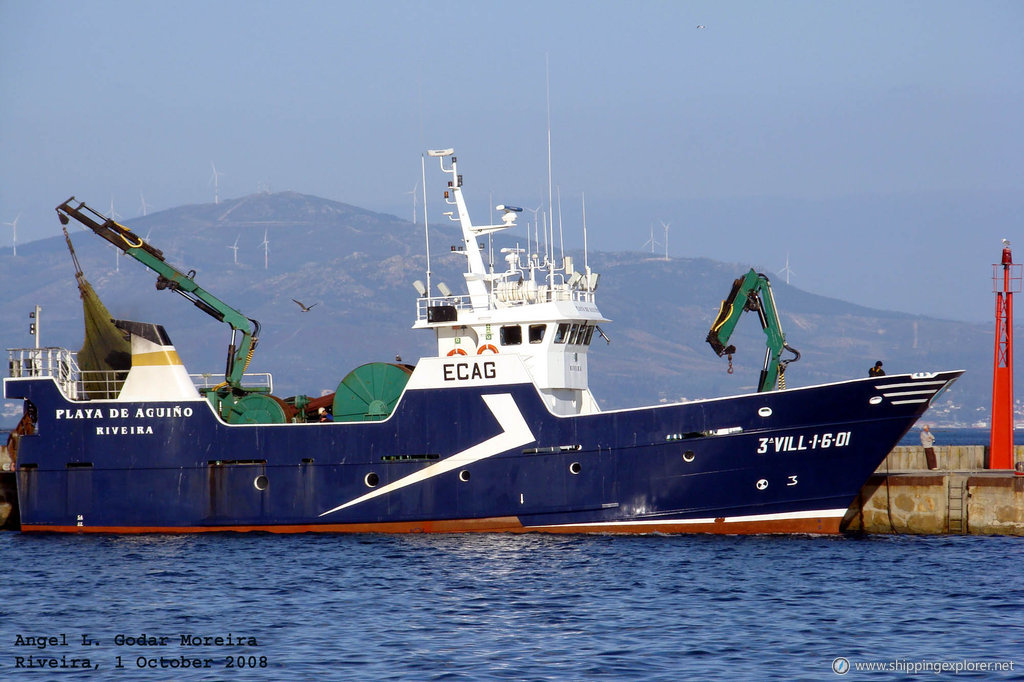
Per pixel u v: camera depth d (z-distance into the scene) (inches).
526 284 6151.6
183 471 6122.1
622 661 3794.3
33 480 6284.5
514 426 5797.2
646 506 5698.8
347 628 4244.6
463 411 5846.5
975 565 5255.9
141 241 6491.1
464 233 6279.5
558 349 6053.2
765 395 5610.2
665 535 5757.9
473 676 3646.7
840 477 5639.8
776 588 4785.9
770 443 5625.0
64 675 3750.0
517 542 5649.6
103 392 6343.5
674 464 5669.3
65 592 4921.3
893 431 5595.5
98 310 6378.0
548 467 5767.7
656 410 5679.1
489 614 4404.5
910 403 5546.3
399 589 4827.8
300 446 6018.7
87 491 6215.6
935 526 6240.2
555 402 6082.7
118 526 6181.1
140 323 6210.6
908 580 4936.0
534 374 6018.7
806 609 4451.3
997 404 6815.9
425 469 5876.0
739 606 4495.6
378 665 3774.6
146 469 6156.5
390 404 6053.2
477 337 6141.7
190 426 6127.0
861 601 4576.8
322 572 5172.2
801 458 5629.9
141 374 6215.6
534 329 6043.3
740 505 5674.2
